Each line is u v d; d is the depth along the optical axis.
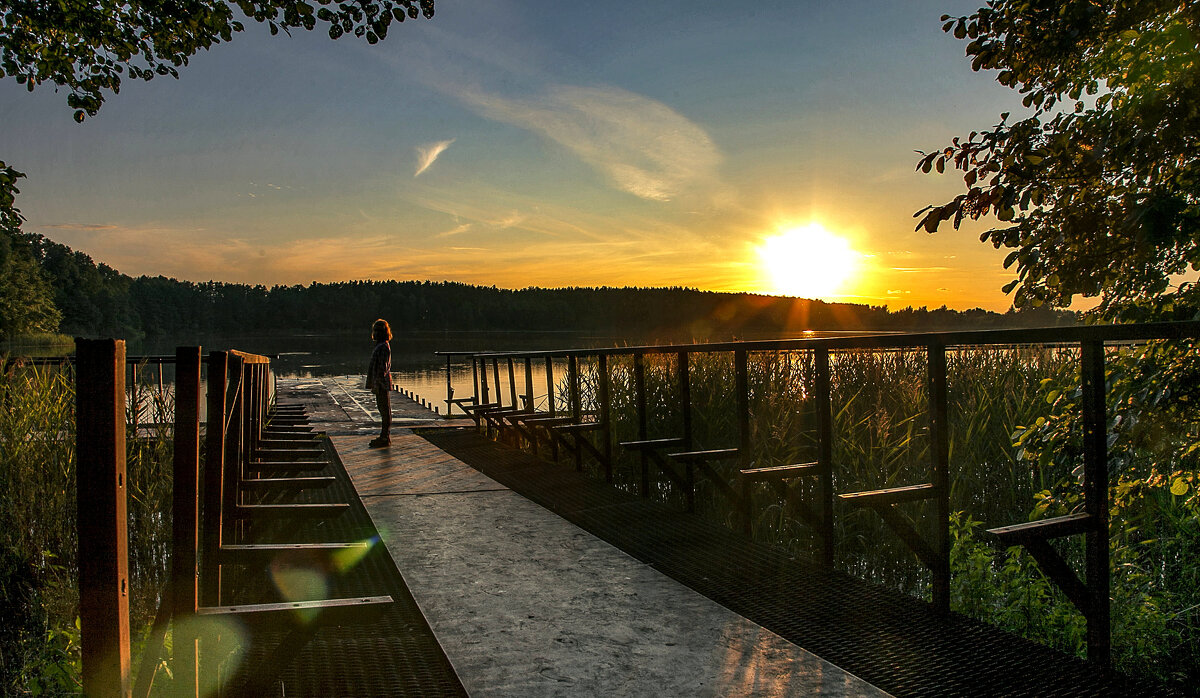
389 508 5.03
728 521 5.36
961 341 2.75
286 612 2.03
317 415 12.29
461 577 3.49
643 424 5.34
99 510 1.52
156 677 2.46
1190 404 2.59
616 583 3.36
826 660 2.47
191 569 1.99
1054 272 2.98
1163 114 2.54
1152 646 3.34
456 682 2.37
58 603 3.58
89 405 1.52
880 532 4.92
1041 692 2.18
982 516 5.39
